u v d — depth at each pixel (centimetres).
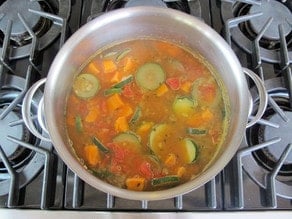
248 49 41
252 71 38
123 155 35
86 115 36
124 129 35
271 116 39
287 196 36
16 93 40
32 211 35
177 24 36
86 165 34
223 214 35
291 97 39
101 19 35
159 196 30
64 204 36
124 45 38
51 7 44
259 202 36
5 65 39
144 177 34
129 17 35
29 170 36
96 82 37
